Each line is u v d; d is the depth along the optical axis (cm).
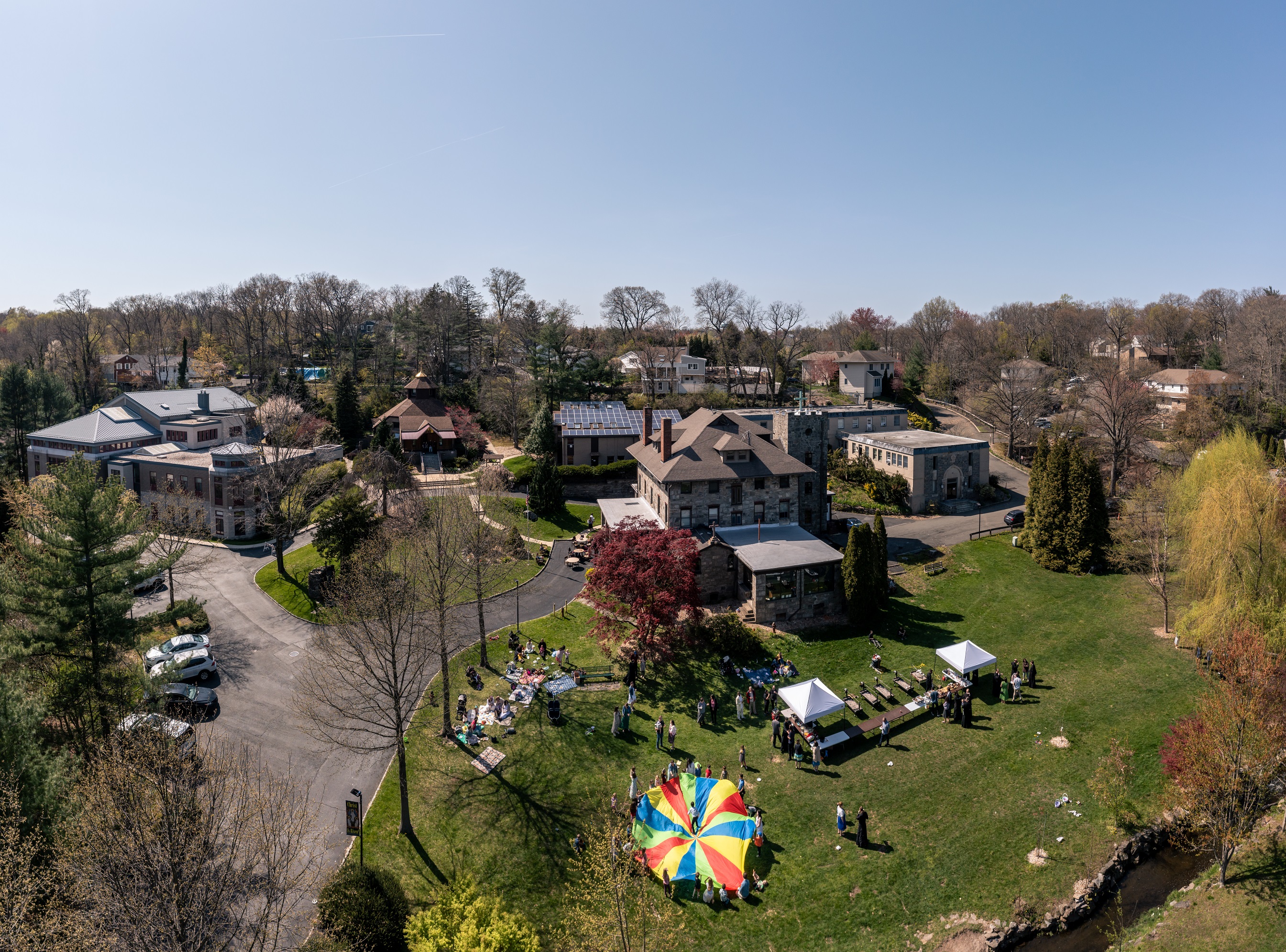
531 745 3894
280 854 2455
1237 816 3138
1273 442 8312
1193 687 4416
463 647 4906
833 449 9594
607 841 2942
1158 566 5422
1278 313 11975
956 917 2981
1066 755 3875
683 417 11388
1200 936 2886
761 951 2823
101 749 2795
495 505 7181
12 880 2202
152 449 8388
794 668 4697
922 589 5906
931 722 4209
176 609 4100
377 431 9006
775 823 3450
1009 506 8200
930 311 19875
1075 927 3006
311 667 4291
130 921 2033
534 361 11462
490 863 3172
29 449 8706
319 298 14888
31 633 3634
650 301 16288
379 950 2619
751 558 5416
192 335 18850
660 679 4556
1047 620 5356
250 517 7356
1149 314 19200
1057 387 13138
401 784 3291
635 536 4888
